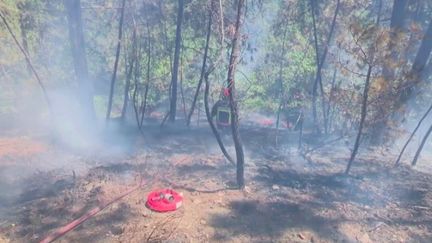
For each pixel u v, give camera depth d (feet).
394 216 19.45
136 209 19.13
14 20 37.91
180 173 24.49
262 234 17.58
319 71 33.73
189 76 46.29
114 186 21.94
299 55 43.62
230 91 20.04
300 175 24.85
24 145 30.37
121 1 38.04
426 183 23.47
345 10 37.29
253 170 25.32
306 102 38.11
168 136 34.45
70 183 22.40
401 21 30.37
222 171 24.90
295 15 41.19
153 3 38.32
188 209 19.35
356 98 25.26
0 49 38.24
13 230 17.40
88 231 17.31
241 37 27.68
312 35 41.75
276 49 46.03
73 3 30.89
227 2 32.19
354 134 30.83
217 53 37.88
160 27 41.22
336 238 17.49
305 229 18.10
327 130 36.32
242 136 34.99
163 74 44.47
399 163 27.40
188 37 43.57
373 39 21.02
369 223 18.71
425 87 29.19
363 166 26.81
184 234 17.13
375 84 22.45
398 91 23.70
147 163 26.35
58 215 18.67
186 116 44.42
